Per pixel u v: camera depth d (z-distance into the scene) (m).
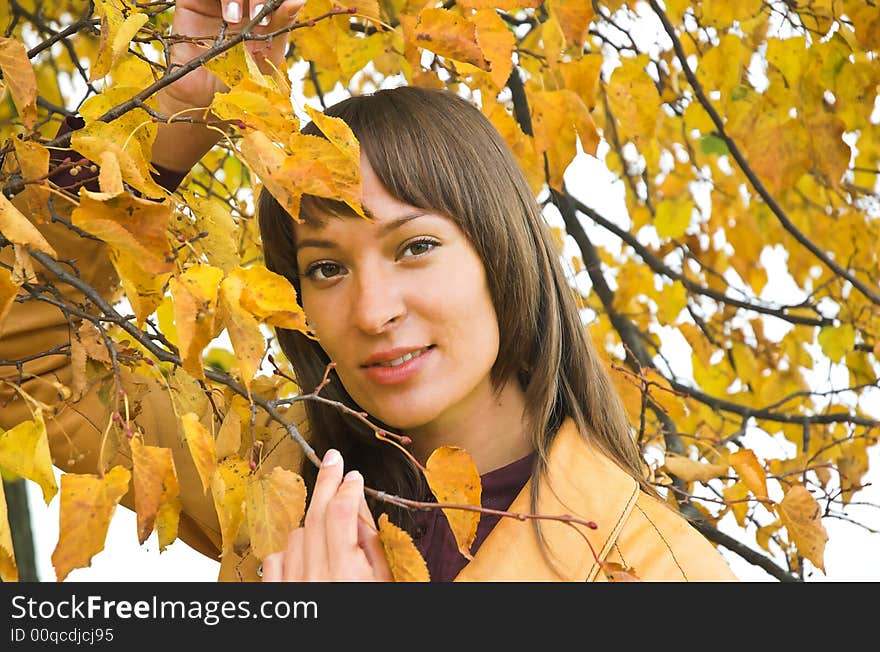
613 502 1.05
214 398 0.94
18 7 1.50
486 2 1.08
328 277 1.02
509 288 1.08
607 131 2.10
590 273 2.18
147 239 0.73
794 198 2.25
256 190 1.09
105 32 0.82
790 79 1.73
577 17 1.38
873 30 1.73
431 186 1.02
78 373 0.87
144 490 0.75
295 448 1.23
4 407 1.01
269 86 0.83
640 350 2.18
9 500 2.05
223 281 0.78
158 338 0.85
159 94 1.03
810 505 1.30
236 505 0.85
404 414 1.01
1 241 0.79
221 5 0.95
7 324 1.08
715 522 1.58
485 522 1.09
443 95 1.12
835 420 2.01
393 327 1.00
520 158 1.36
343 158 0.80
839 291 2.23
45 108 1.54
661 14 1.88
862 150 2.07
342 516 0.86
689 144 2.15
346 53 1.39
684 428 1.87
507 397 1.13
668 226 2.21
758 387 2.26
